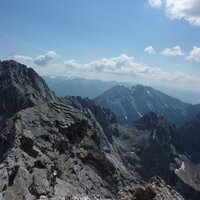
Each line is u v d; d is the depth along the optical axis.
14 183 47.38
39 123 89.12
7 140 76.69
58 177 69.56
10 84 159.88
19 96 150.88
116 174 101.50
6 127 84.31
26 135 70.81
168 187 40.78
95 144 102.81
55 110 104.25
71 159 84.69
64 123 97.75
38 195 47.78
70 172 78.00
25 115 89.56
